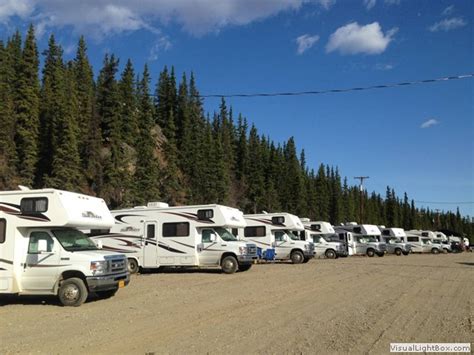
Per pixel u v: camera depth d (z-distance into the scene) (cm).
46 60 6309
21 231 1348
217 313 1117
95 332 922
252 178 8019
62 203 1334
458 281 1848
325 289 1578
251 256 2300
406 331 920
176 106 7900
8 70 5219
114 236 2356
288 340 843
